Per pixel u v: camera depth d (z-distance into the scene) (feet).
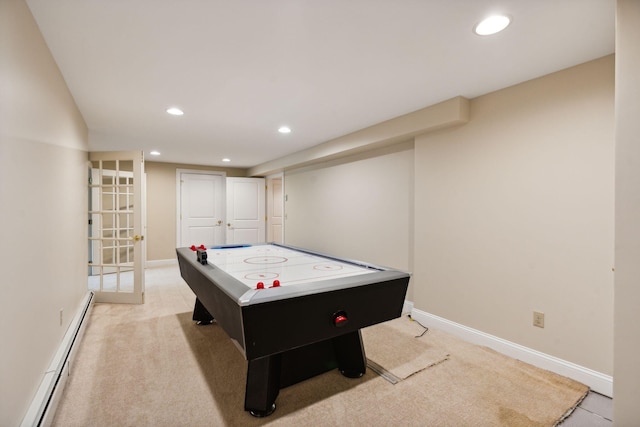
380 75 7.06
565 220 6.72
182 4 4.59
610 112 6.11
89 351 7.84
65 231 7.36
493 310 8.02
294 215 18.45
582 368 6.50
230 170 22.04
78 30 5.27
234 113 9.70
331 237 15.03
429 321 9.61
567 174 6.68
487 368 7.10
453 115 8.39
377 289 5.76
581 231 6.50
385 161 11.83
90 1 4.51
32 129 4.97
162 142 13.84
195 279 7.83
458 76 7.13
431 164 9.55
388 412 5.60
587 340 6.44
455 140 8.87
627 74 4.04
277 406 5.75
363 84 7.56
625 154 4.07
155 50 5.95
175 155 17.24
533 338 7.26
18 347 4.32
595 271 6.33
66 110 7.46
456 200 8.86
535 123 7.18
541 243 7.10
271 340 4.73
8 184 4.03
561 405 5.79
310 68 6.73
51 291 6.07
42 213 5.52
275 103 8.86
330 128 11.51
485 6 4.66
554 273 6.89
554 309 6.91
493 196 7.98
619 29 4.09
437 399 5.97
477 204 8.34
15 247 4.27
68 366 6.48
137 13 4.81
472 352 7.88
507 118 7.68
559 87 6.79
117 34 5.40
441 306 9.32
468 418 5.44
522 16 4.90
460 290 8.79
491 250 8.04
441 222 9.27
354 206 13.47
